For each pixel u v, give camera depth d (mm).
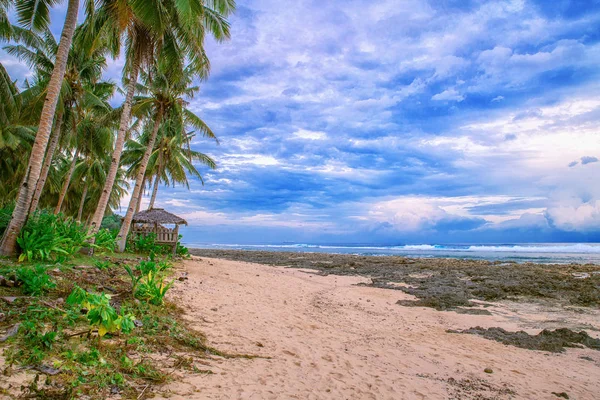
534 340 7684
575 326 9078
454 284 16188
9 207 11273
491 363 6160
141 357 4266
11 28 15531
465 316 10094
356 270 23344
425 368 5660
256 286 12555
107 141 23656
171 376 3914
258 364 4941
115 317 4258
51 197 33594
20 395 2807
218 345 5520
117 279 8422
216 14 15289
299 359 5465
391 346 6824
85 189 29328
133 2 11477
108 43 14312
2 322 4273
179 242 19578
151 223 19734
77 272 8086
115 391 3293
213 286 10859
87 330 4457
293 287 13711
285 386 4262
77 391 3062
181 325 6082
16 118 18062
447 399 4484
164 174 29250
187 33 13867
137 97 19422
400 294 13742
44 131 9844
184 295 8594
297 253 45156
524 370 5883
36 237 9070
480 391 4859
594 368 6133
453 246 92438
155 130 17953
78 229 11578
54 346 3879
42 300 5270
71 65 18766
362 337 7332
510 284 15820
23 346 3689
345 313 9734
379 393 4465
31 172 9539
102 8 13859
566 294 13664
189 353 4859
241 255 40000
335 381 4699
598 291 13953
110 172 14070
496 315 10328
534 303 12188
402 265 26766
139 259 14727
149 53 14891
